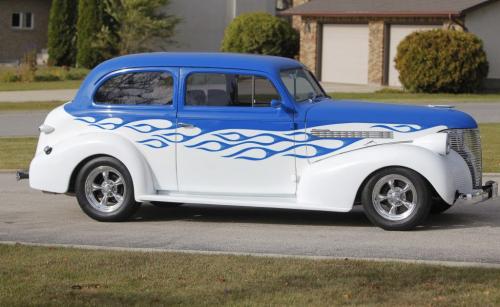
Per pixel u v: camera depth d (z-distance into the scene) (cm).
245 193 1266
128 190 1286
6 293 848
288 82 1270
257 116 1254
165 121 1280
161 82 1293
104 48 5366
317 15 4981
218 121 1264
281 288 864
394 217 1217
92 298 831
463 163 1227
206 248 1102
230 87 1268
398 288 861
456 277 904
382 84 4747
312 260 991
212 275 918
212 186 1275
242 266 959
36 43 6159
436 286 867
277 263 973
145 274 924
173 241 1149
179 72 1286
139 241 1149
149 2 5403
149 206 1443
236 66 1270
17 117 3219
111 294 845
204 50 5872
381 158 1196
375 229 1234
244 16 5222
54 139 1323
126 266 961
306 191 1227
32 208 1423
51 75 5006
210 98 1275
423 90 4278
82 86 1327
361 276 910
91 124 1307
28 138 2478
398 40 4697
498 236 1182
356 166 1204
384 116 1230
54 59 5559
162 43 5675
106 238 1170
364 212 1307
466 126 1239
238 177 1264
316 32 5022
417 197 1202
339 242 1140
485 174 1753
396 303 810
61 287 870
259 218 1334
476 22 4456
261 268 948
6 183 1716
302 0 5600
